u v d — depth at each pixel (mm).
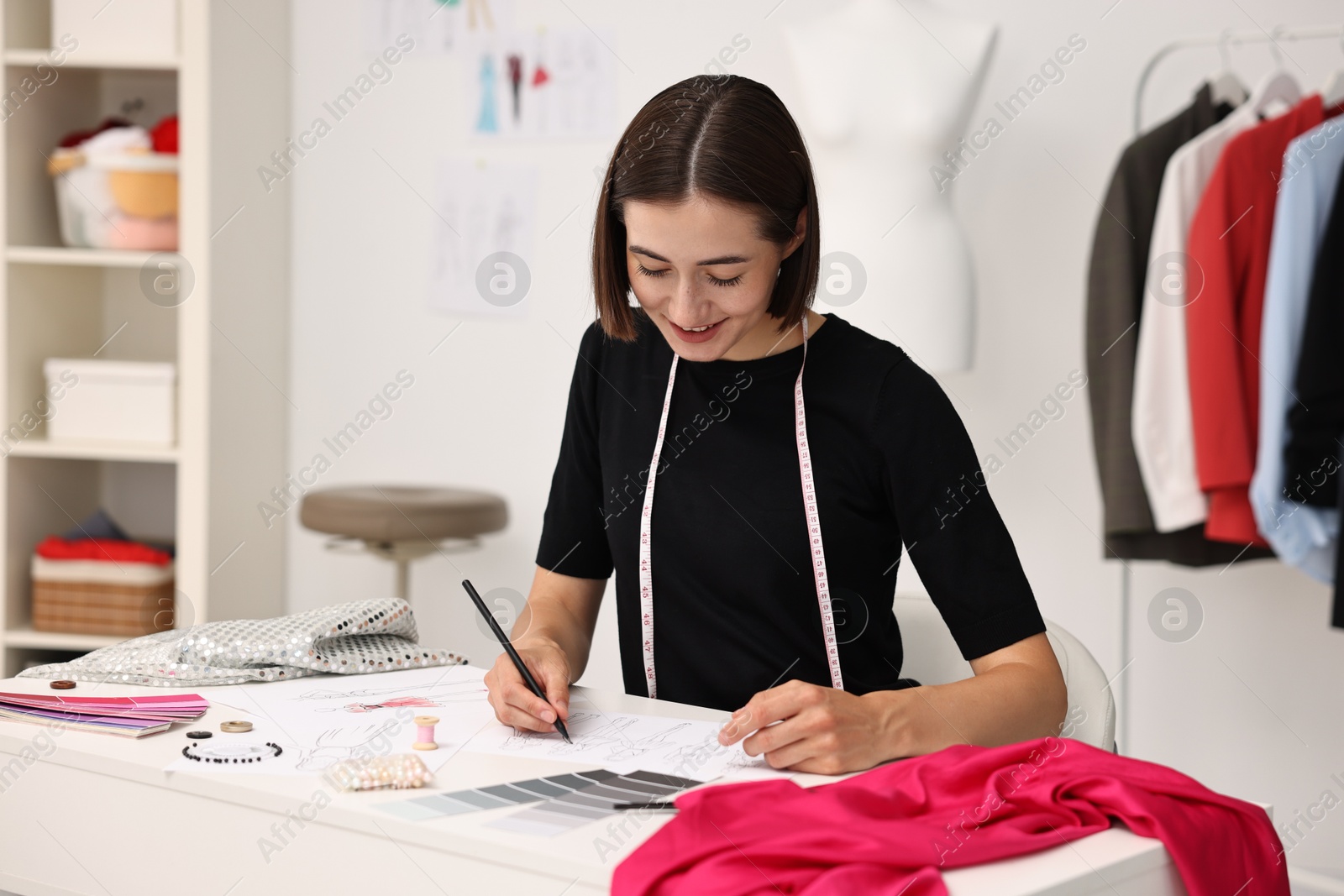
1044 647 1247
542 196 2996
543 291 3008
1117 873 858
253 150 2910
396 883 909
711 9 2871
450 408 3074
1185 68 2652
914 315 2432
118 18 2707
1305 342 2232
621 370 1472
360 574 3133
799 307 1286
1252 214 2340
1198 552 2445
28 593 2857
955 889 796
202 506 2752
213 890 995
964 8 2725
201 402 2736
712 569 1364
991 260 2762
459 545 2988
